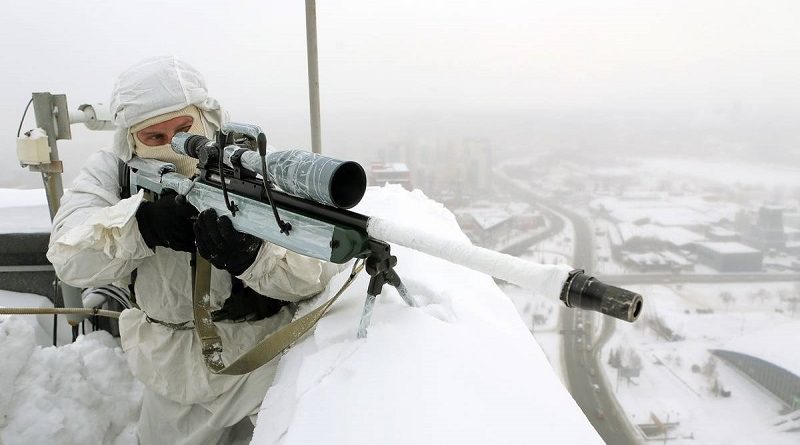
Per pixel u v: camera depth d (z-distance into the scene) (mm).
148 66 1685
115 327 2738
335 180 995
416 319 1233
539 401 945
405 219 2320
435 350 1092
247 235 1335
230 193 1304
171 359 1729
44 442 1657
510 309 1482
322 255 1053
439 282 1527
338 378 1058
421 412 902
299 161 1010
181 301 1715
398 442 839
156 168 1641
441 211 2777
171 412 1772
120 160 1900
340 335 1241
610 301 681
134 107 1637
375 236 1002
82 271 1571
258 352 1399
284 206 1152
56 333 2508
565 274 741
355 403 951
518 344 1195
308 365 1136
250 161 1169
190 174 1792
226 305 1727
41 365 1820
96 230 1486
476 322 1280
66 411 1767
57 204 2668
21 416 1666
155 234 1472
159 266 1691
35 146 2486
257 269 1432
